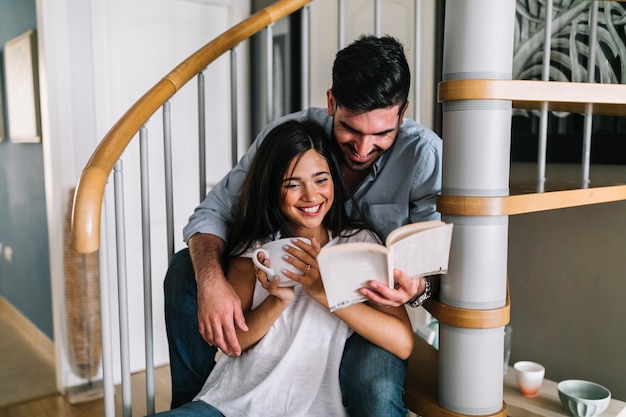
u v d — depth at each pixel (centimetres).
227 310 117
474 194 110
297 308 128
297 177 122
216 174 313
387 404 119
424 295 118
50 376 294
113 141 121
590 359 198
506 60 109
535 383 169
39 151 301
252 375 127
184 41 297
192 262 134
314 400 124
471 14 106
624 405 164
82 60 267
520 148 211
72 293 270
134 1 280
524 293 215
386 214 141
